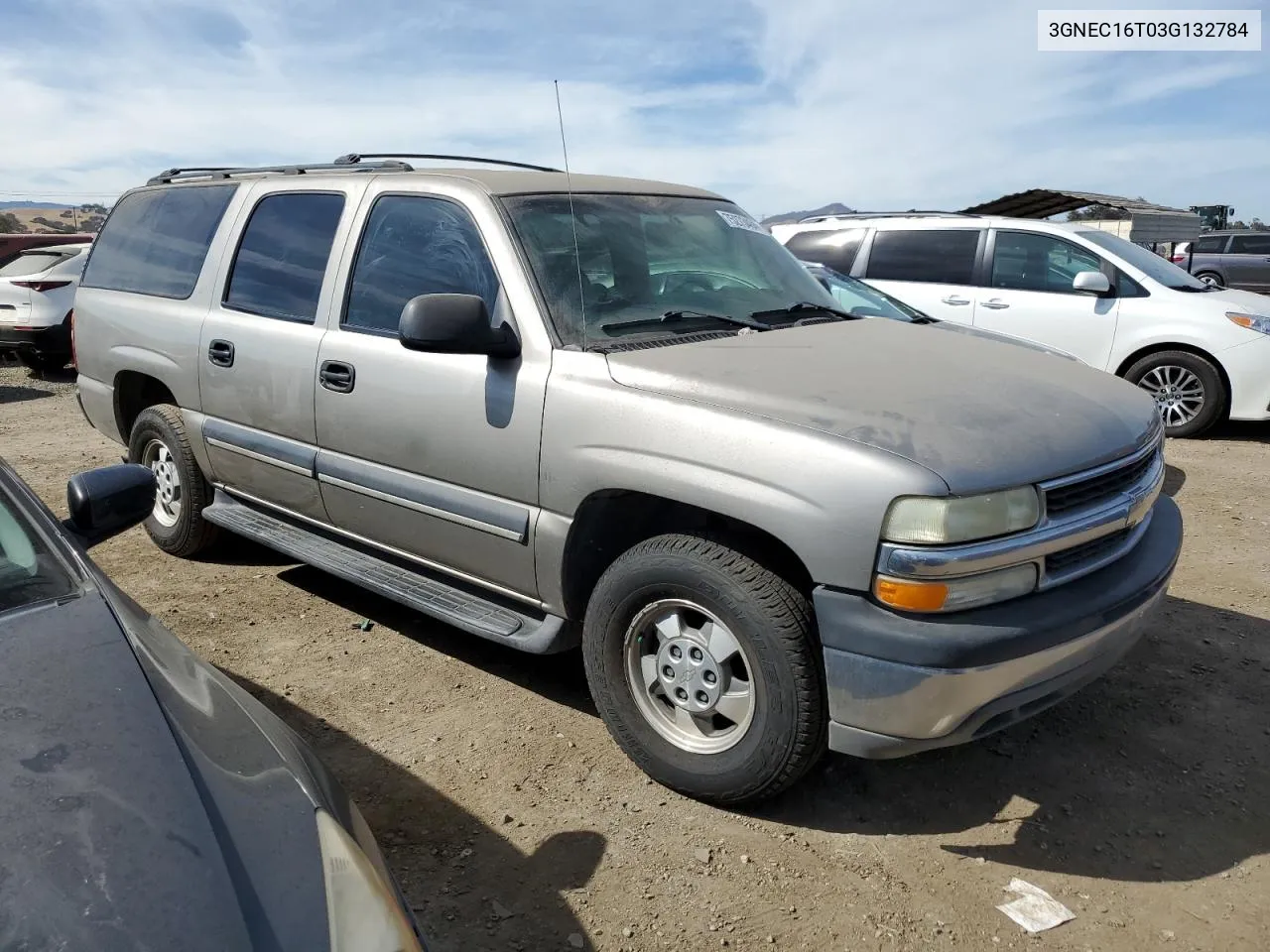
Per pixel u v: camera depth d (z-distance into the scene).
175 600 4.68
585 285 3.46
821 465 2.63
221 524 4.62
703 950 2.48
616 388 3.06
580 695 3.80
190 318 4.63
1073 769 3.29
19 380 12.33
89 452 7.91
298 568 5.14
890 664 2.56
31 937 1.29
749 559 2.83
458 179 3.70
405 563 3.98
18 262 12.67
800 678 2.73
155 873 1.42
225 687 2.06
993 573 2.61
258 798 1.67
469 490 3.48
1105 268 8.48
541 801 3.09
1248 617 4.49
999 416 2.86
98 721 1.69
